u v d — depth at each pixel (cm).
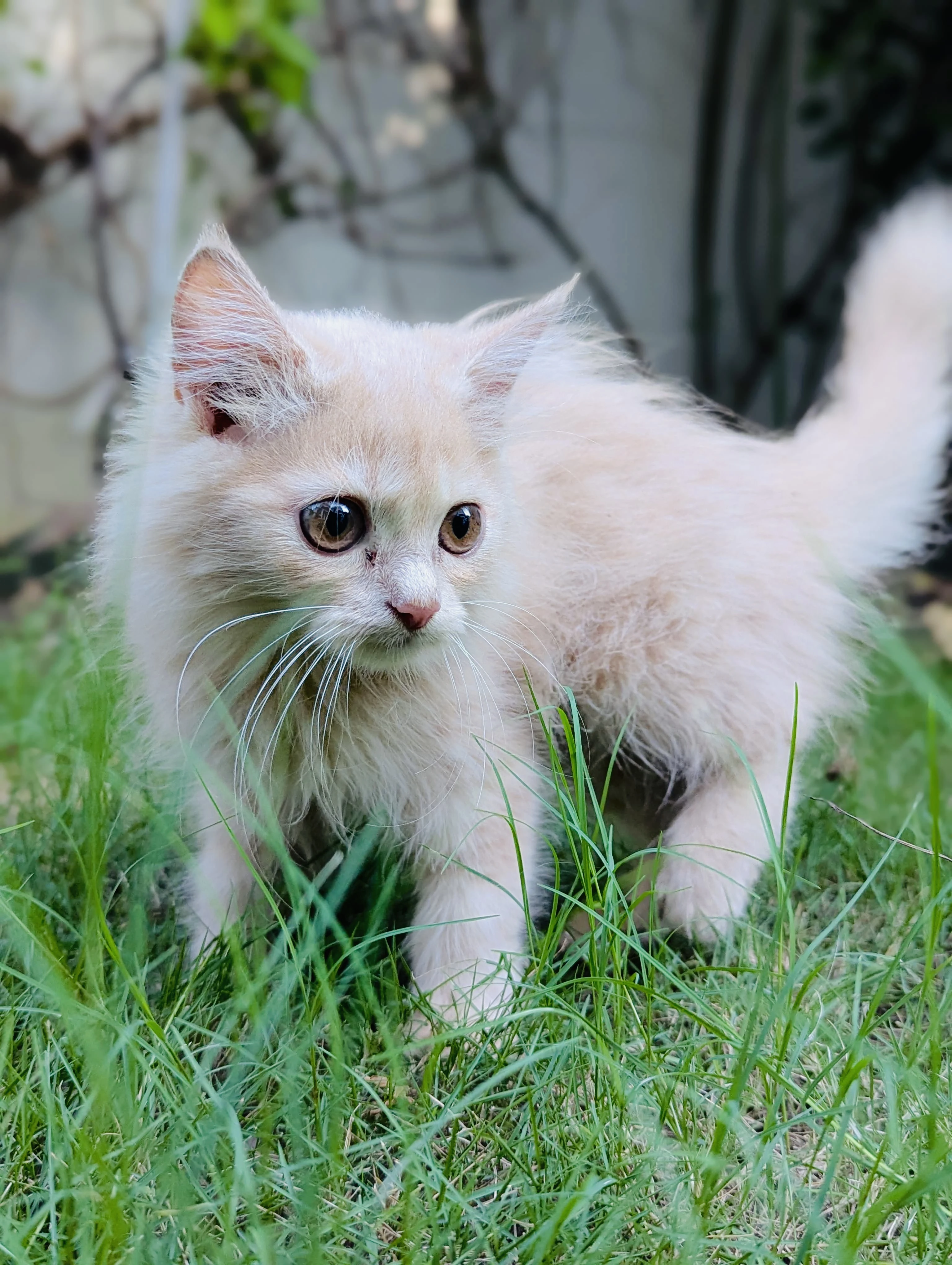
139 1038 40
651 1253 37
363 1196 39
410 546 44
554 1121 40
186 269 43
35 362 115
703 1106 40
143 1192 37
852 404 56
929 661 83
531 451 50
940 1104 39
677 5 123
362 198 121
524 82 123
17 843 49
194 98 109
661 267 127
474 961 46
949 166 119
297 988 44
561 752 51
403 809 47
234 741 46
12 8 107
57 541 103
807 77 119
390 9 119
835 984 44
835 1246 36
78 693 51
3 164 110
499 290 125
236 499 43
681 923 50
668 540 50
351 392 44
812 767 54
